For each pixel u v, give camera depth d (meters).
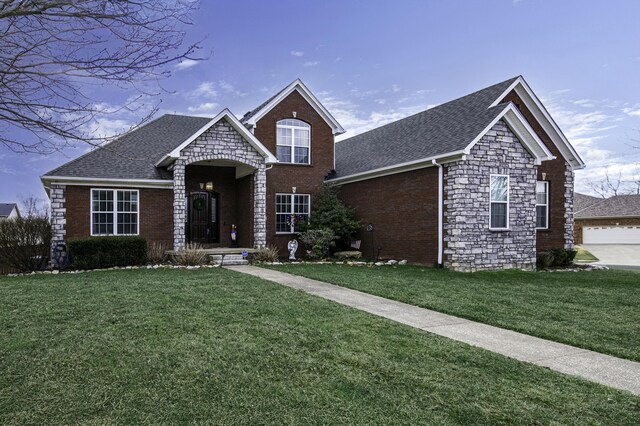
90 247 13.71
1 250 13.68
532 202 14.93
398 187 16.25
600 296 9.45
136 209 16.50
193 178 18.67
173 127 20.78
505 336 6.31
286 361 5.04
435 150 14.70
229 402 3.99
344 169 19.78
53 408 3.83
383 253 17.00
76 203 15.62
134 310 7.42
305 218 19.00
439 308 7.98
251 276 11.70
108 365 4.86
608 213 34.53
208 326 6.45
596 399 4.11
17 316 7.01
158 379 4.49
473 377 4.64
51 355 5.17
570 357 5.39
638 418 3.74
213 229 19.12
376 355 5.28
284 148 19.41
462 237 13.65
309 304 8.06
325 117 20.11
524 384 4.46
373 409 3.88
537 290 10.19
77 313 7.20
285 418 3.70
